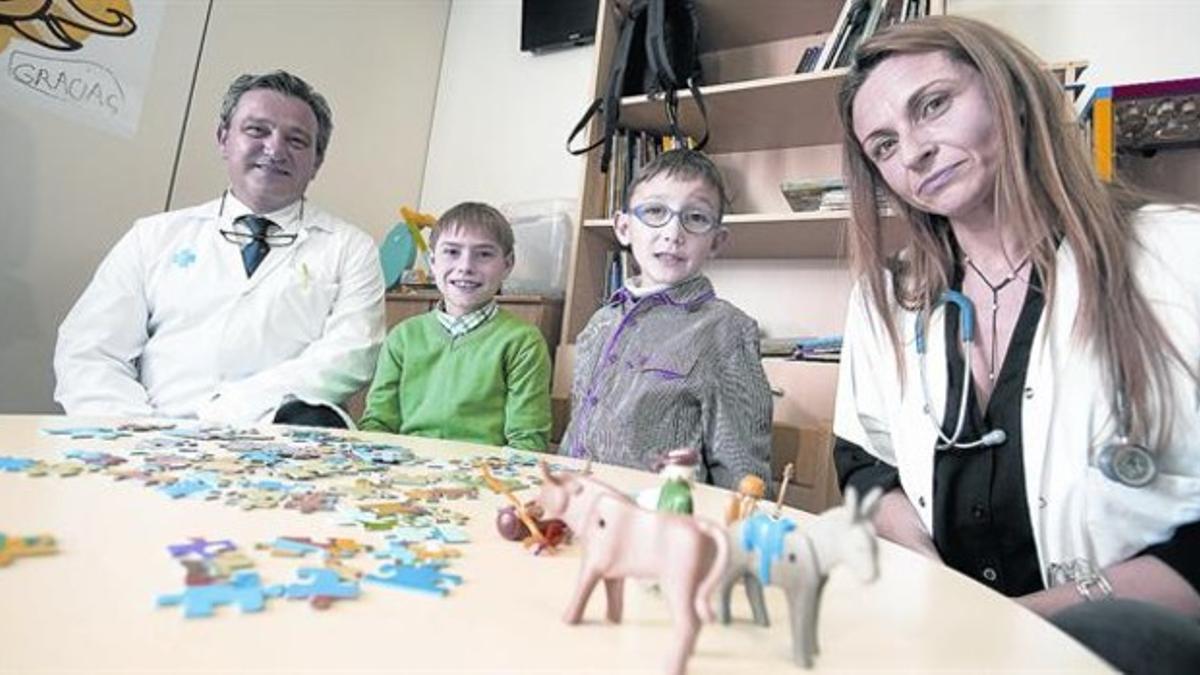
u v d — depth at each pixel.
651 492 0.45
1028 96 0.76
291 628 0.31
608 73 2.03
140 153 1.89
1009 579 0.74
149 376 1.43
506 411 1.37
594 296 1.98
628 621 0.36
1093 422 0.68
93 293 1.44
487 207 1.55
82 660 0.26
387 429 1.38
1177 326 0.67
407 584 0.37
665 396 1.11
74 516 0.45
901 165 0.81
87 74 1.77
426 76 2.74
